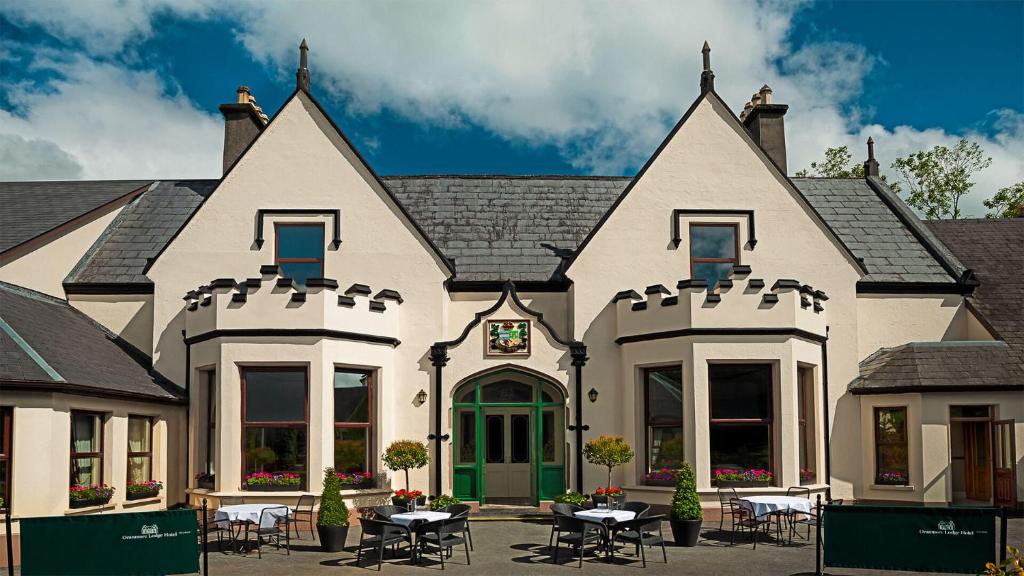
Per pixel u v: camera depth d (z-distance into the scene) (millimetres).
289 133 17922
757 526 14078
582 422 17188
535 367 17250
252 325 15516
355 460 16250
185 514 10484
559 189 20844
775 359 16078
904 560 10445
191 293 16891
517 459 17672
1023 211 26391
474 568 12000
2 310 14250
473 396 17469
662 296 16812
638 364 16953
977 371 17250
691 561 12352
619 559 12531
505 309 17391
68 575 10164
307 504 15164
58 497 13133
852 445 17797
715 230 18125
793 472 15922
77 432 14016
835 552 10656
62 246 18172
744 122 22391
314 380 15469
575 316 17578
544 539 14312
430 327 17484
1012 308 18906
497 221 19688
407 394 17234
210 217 17688
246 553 13062
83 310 18141
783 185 18234
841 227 20469
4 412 12867
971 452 18797
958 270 19391
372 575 11539
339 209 17703
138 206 20516
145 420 15984
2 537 12523
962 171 36594
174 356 17266
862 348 18781
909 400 17328
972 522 10336
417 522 12320
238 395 15477
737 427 16156
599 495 15023
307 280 15664
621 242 17859
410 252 17672
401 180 21000
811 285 18062
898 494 17266
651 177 18078
